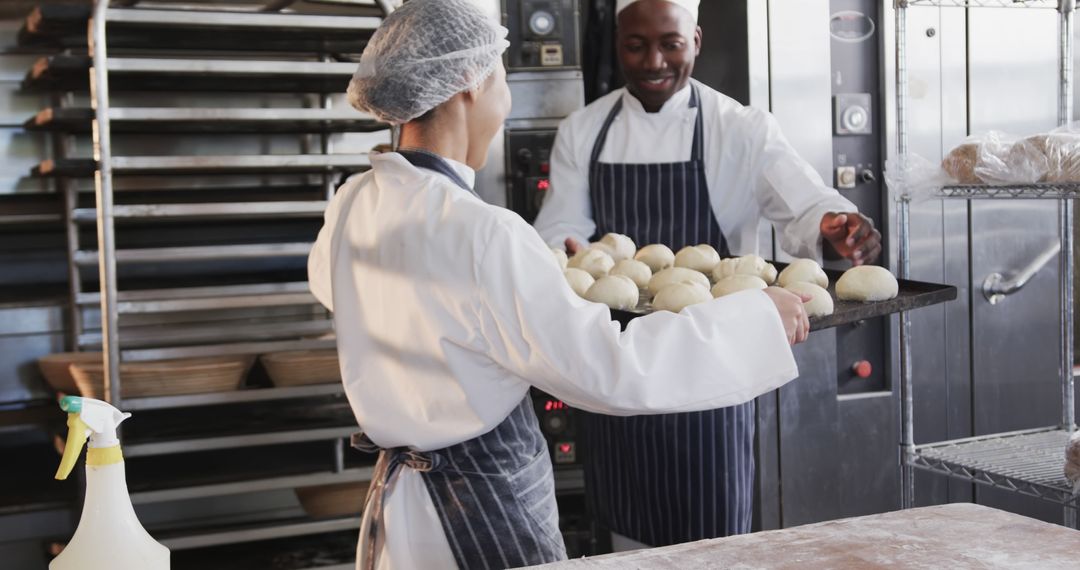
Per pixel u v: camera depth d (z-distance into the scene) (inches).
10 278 131.9
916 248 125.5
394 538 60.9
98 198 105.6
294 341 113.8
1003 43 126.9
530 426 62.9
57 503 118.0
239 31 112.6
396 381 59.7
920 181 80.5
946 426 128.1
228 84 122.0
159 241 133.0
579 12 132.2
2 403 128.9
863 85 125.0
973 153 76.6
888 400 125.3
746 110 107.5
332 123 123.6
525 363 55.1
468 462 59.9
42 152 130.4
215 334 117.1
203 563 117.0
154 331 117.8
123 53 127.6
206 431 113.9
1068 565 44.2
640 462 102.0
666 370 54.8
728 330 56.4
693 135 107.1
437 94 60.0
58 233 133.0
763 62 120.6
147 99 131.3
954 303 127.2
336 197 66.8
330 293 73.4
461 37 59.9
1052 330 131.0
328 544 122.3
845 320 70.4
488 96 63.0
